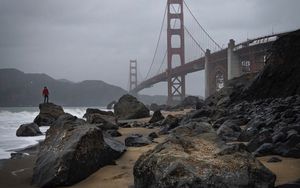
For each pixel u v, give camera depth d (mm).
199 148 7223
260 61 74250
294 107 17359
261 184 6312
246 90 28578
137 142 12477
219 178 6254
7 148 14781
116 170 9055
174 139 7414
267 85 27328
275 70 26875
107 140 10953
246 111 21234
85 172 8633
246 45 75688
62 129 10117
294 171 7680
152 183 6652
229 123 14031
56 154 8828
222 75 87375
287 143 9227
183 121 20234
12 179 9109
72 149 8578
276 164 8273
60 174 8258
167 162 6664
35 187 8391
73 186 8227
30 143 16641
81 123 10820
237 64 79688
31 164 10945
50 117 28625
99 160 9195
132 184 7770
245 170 6387
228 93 34062
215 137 7781
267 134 9883
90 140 9062
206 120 19172
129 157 10422
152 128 20266
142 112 31750
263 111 19000
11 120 33906
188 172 6367
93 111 28609
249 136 11656
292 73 26219
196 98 56156
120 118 31203
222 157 6750
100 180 8367
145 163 6941
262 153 9164
